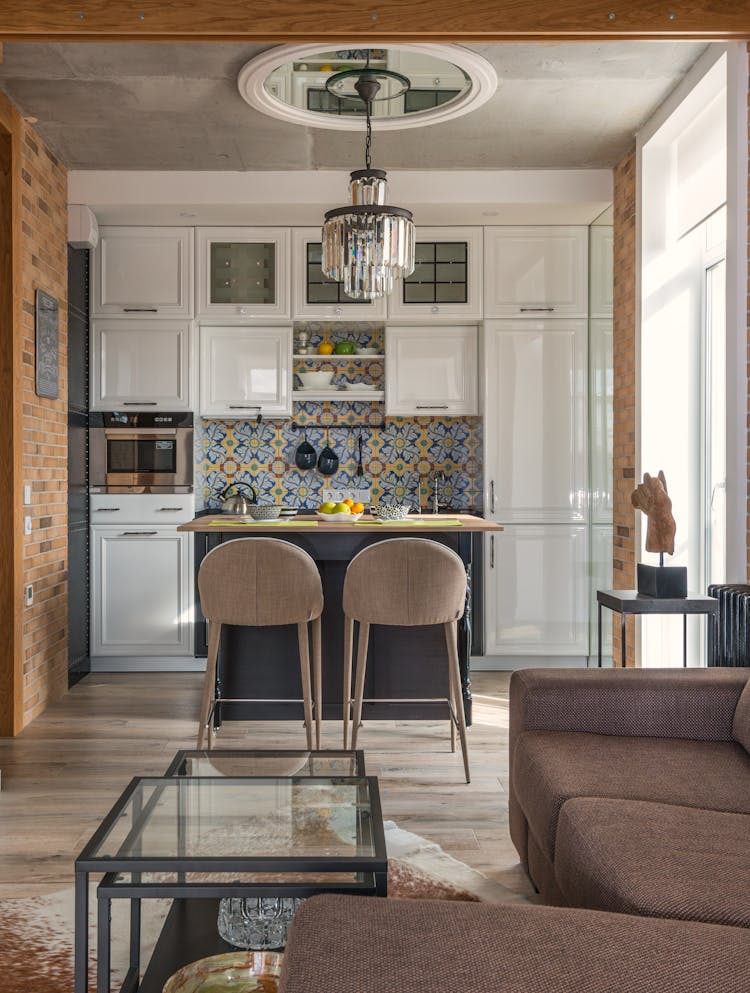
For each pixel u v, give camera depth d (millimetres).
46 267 4688
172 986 1655
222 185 5137
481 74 3752
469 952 1225
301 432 6195
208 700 3734
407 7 3043
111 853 1639
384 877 1598
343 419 6188
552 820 2076
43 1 3025
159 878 1625
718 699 2539
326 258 3713
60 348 4891
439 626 4375
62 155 4852
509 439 5641
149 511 5539
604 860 1695
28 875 2652
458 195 5148
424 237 5598
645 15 3043
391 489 6168
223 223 5504
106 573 5520
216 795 1960
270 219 5438
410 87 3963
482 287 5594
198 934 1917
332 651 4340
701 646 4582
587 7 3041
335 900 1397
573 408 5641
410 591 3580
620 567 4984
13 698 4141
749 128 3305
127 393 5566
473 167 5094
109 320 5551
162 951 1844
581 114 4332
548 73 3859
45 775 3570
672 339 4566
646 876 1601
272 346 5715
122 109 4223
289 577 3654
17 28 3031
